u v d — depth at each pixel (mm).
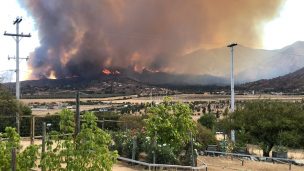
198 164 24828
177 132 22953
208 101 156875
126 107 87500
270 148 36625
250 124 37500
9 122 35438
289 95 173125
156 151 22062
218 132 50281
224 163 26828
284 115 36250
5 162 9391
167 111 23453
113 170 20438
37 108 66438
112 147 24422
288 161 30375
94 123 10156
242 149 35656
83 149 9594
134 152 22391
